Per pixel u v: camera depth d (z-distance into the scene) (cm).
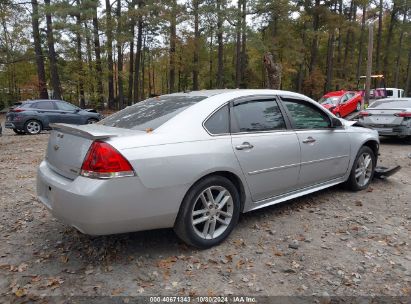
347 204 517
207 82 4469
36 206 516
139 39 3003
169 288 313
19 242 401
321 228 433
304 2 3462
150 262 354
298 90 3866
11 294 307
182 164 348
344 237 409
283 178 446
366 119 1159
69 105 1642
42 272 340
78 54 2712
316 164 487
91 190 311
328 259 361
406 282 321
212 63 4406
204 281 323
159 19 2722
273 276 331
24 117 1521
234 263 353
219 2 2680
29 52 2917
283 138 441
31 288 314
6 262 358
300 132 466
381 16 4525
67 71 2720
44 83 2797
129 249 379
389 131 1112
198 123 377
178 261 356
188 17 2856
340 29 3603
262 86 3731
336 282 321
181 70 3469
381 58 4944
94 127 386
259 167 414
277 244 392
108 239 402
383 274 334
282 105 461
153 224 344
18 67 3294
